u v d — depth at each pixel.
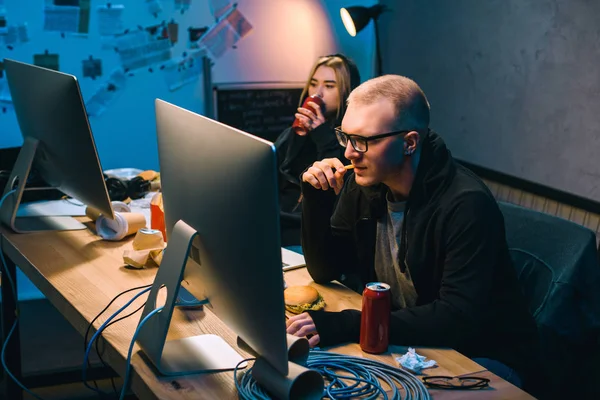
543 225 1.96
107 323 1.55
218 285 1.31
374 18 3.59
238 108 3.97
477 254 1.59
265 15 3.93
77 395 2.73
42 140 2.19
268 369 1.26
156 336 1.37
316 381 1.25
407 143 1.66
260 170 1.09
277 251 1.11
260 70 3.99
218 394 1.29
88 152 1.95
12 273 2.31
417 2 3.86
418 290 1.77
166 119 1.43
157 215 2.14
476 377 1.38
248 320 1.25
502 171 3.38
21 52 3.44
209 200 1.26
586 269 1.85
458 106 3.64
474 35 3.47
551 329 1.83
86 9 3.51
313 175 1.85
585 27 2.84
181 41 3.76
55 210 2.46
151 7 3.65
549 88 3.05
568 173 2.99
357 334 1.53
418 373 1.40
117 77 3.66
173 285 1.35
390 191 1.81
